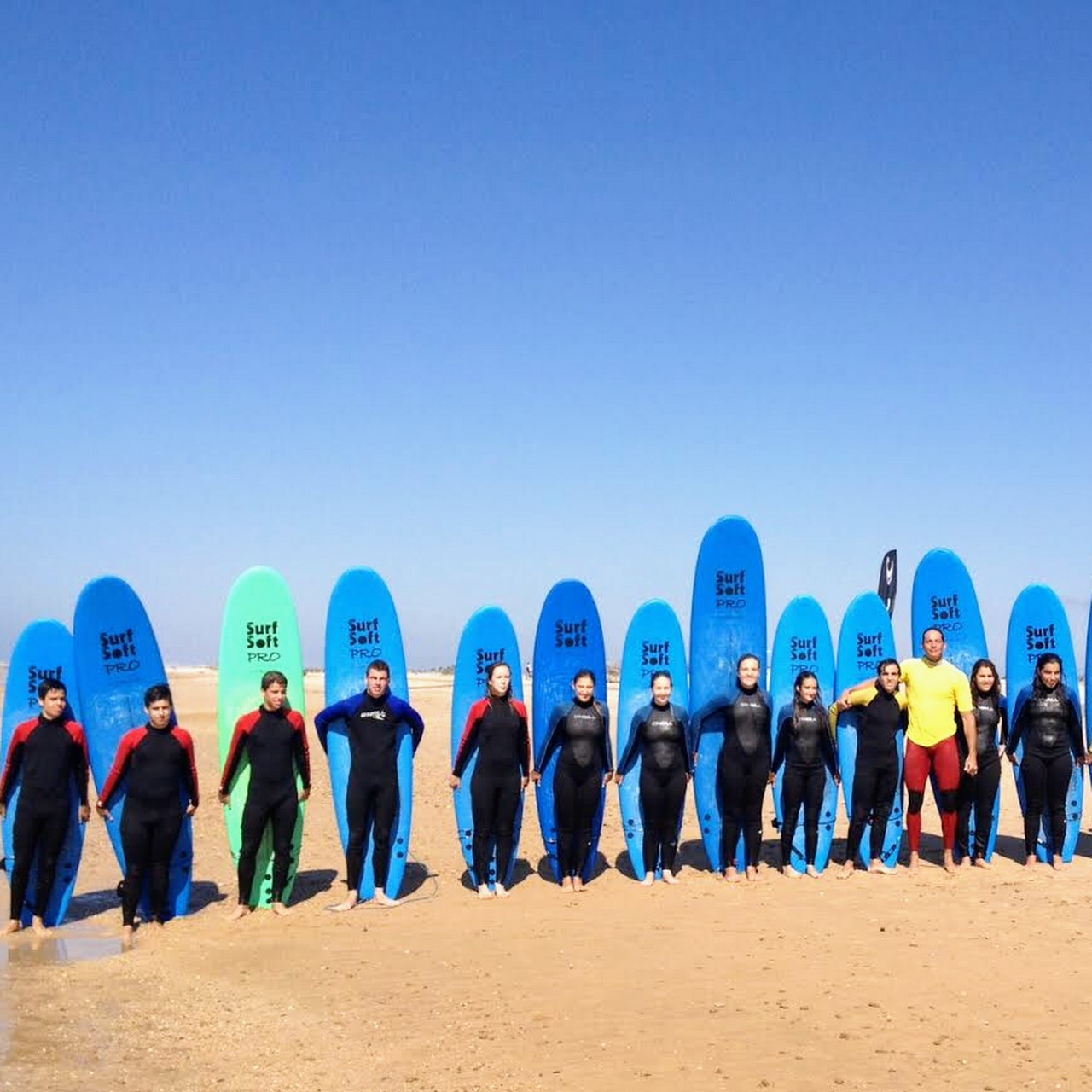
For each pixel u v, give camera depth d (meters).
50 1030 5.54
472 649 9.32
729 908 7.85
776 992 5.85
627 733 9.35
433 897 8.45
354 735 8.32
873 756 8.84
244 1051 5.18
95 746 8.51
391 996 5.96
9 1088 4.74
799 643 9.62
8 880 9.26
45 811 7.77
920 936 6.95
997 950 6.60
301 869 9.71
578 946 6.88
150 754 7.79
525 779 8.70
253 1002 5.95
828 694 9.62
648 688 9.42
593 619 9.52
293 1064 5.00
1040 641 9.66
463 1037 5.27
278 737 8.05
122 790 8.35
